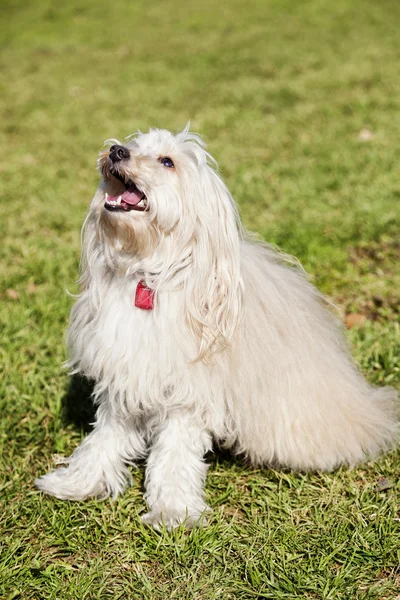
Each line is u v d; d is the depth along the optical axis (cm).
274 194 700
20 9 1909
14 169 813
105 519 330
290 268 370
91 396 396
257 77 1186
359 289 529
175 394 312
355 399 361
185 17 1747
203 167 304
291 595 286
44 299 518
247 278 326
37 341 469
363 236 605
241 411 330
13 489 346
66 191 744
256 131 912
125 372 312
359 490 345
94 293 318
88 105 1079
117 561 306
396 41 1381
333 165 768
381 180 716
